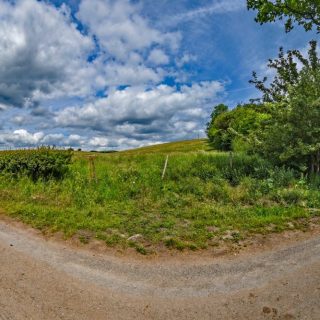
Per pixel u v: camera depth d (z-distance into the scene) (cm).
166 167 1598
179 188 1245
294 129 1404
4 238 743
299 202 1049
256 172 1434
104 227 796
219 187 1219
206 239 736
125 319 439
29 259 625
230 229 798
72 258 636
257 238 743
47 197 1118
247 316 444
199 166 1596
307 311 450
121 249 680
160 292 513
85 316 442
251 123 2692
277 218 870
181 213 948
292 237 752
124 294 505
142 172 1505
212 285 534
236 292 510
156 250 679
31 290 505
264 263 616
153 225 824
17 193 1159
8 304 461
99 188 1236
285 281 539
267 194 1150
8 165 1444
